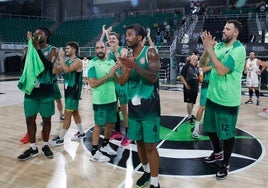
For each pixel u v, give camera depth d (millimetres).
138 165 3529
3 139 4539
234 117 3137
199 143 4445
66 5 25516
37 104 3596
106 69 3535
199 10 18625
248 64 8258
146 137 2689
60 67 4066
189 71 5484
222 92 3072
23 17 26156
